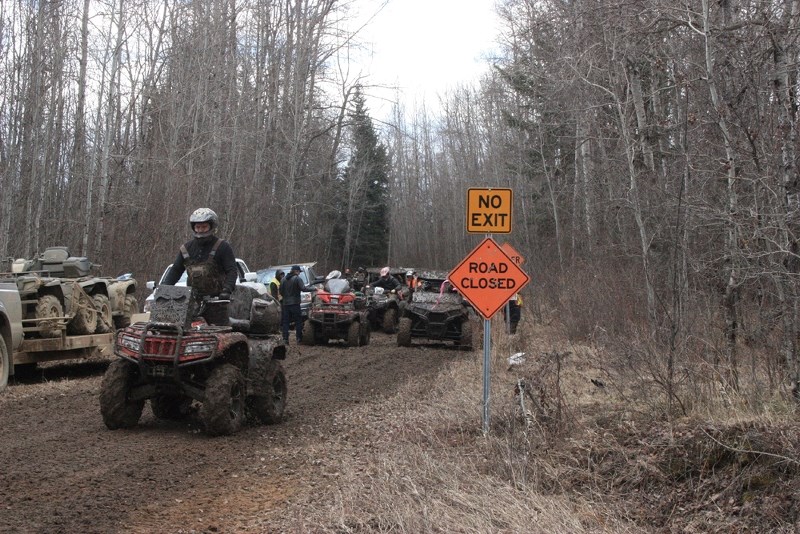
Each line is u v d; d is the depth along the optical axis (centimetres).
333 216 6075
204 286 830
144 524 533
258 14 3678
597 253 1622
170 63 3144
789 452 570
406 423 902
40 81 2364
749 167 808
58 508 556
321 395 1152
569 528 522
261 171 3641
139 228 2486
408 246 8400
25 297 1230
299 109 3791
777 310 742
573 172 2938
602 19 1226
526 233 3039
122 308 1498
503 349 1505
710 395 749
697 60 1059
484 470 680
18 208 2455
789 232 711
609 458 666
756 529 525
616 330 1178
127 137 2823
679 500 587
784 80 776
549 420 783
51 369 1398
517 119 3116
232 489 630
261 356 896
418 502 570
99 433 822
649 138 1415
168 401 902
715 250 863
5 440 782
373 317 2384
